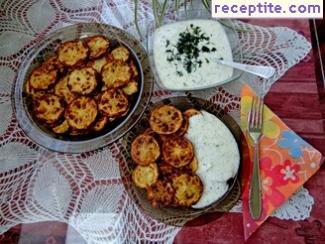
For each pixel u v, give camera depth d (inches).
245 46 21.3
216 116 18.7
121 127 18.5
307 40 21.2
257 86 20.0
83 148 18.6
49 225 17.3
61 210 17.7
